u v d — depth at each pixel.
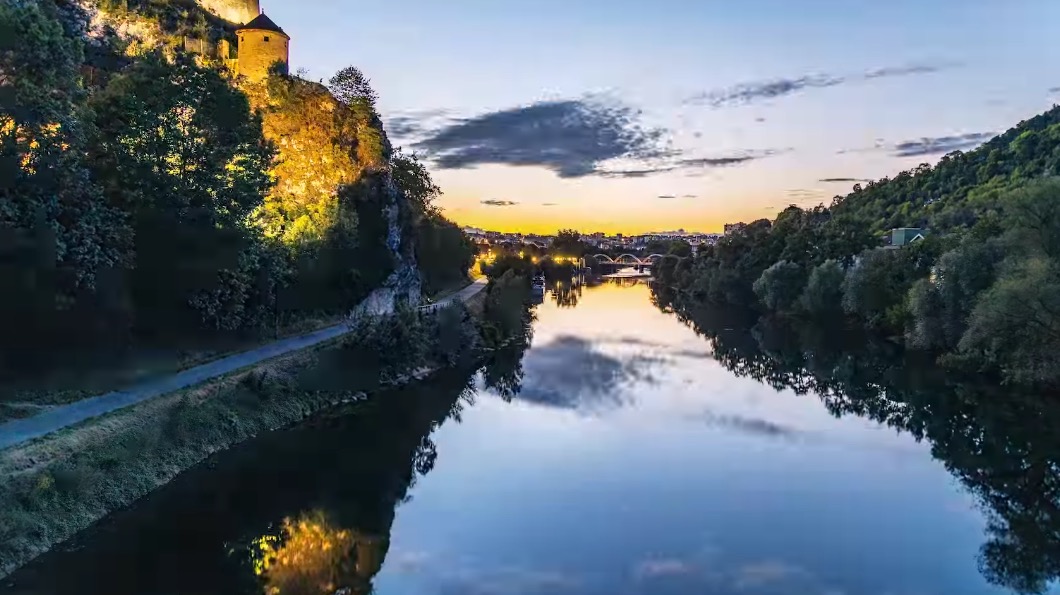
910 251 58.97
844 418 33.22
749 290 95.06
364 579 16.28
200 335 31.91
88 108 24.02
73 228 22.14
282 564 17.03
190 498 20.44
